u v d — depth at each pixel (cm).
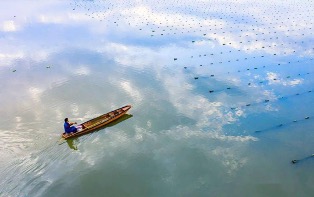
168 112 2741
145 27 4997
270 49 4175
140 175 2055
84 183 1975
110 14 5669
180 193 1919
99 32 4741
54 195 1870
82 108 2741
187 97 2995
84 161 2162
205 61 3800
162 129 2522
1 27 4841
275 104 2884
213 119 2653
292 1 7038
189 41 4428
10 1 6469
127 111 2727
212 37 4591
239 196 1900
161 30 4866
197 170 2098
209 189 1948
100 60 3794
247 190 1939
